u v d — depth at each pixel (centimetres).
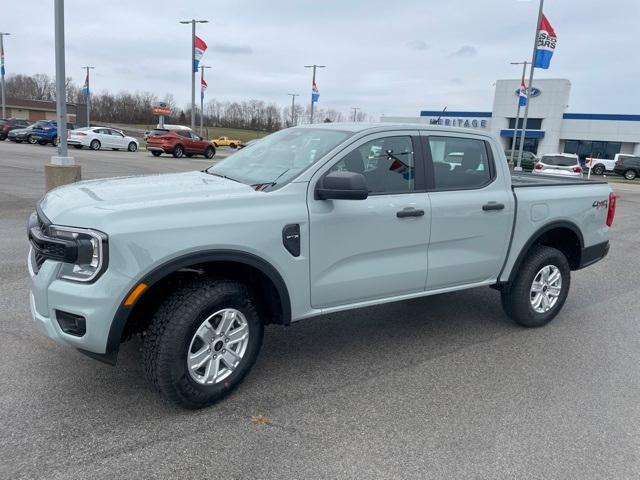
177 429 325
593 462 308
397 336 496
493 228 471
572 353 469
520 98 3469
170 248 315
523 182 561
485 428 340
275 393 376
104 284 302
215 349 350
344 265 393
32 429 317
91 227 303
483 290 662
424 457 307
